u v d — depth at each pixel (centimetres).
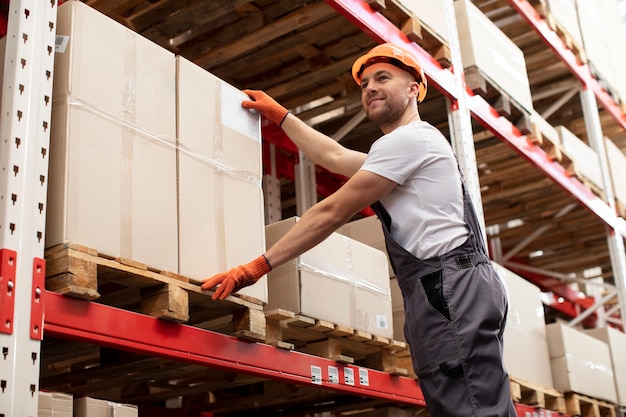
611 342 743
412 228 315
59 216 297
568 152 779
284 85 622
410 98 354
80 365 473
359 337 435
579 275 1170
